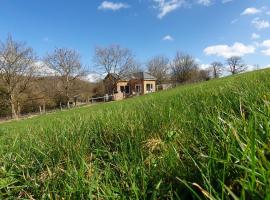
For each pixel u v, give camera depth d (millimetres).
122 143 2270
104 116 3951
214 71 118188
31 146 2762
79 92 78000
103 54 92125
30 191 1884
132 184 1424
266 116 1662
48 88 71688
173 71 112312
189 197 1357
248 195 1044
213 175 1326
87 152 2455
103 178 1773
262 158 1097
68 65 74812
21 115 67375
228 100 2973
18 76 62125
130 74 94188
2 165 2465
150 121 2945
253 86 3834
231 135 1562
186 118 2711
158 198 1390
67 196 1562
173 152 1755
